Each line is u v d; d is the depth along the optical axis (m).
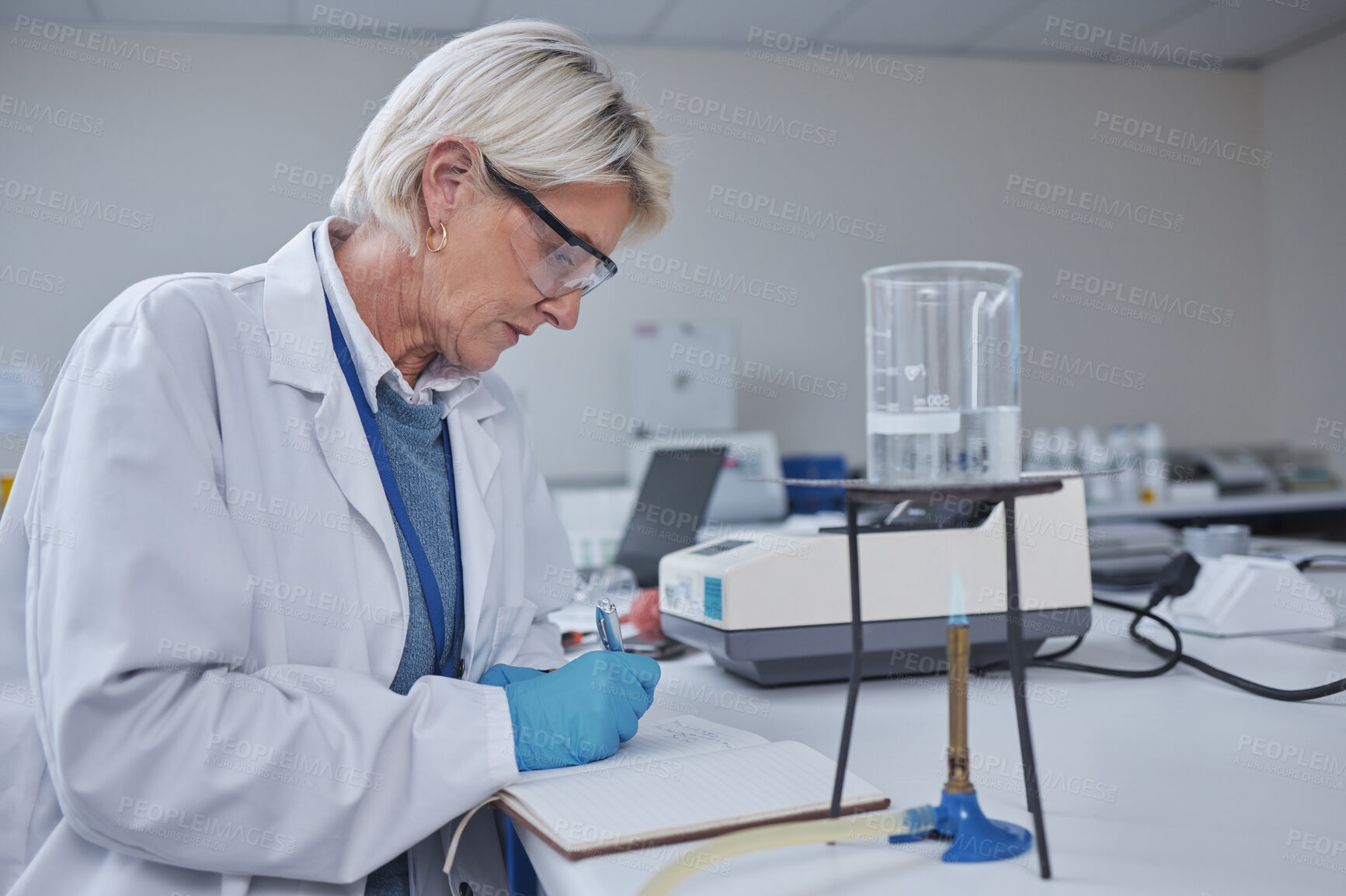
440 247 0.94
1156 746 0.88
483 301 0.97
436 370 1.10
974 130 4.86
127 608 0.71
